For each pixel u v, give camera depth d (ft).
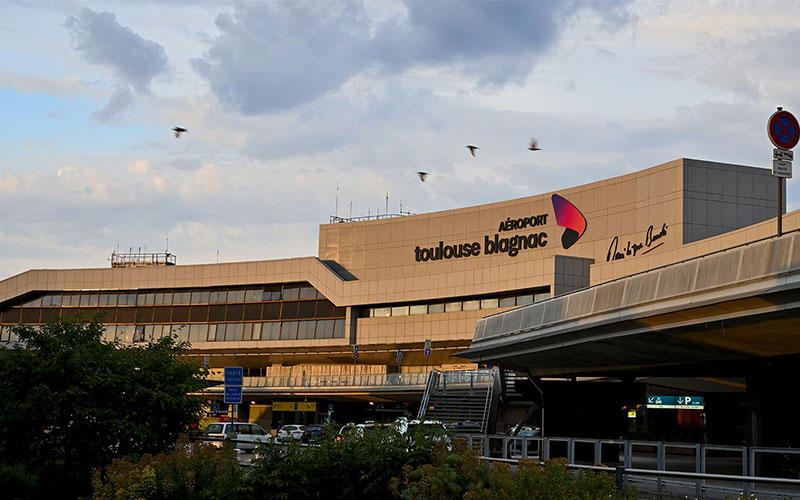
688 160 242.58
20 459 67.51
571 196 278.05
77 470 67.26
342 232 339.77
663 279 89.66
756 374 113.19
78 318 76.02
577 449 153.58
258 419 335.88
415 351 302.86
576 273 263.70
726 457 186.19
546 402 155.74
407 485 50.19
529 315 126.41
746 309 78.89
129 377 69.82
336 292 311.47
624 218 260.01
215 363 342.03
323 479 55.52
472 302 286.87
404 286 298.97
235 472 56.18
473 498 44.32
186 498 54.39
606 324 100.89
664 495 69.31
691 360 114.42
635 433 221.87
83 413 66.13
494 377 174.50
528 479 45.68
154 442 70.03
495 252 298.76
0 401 67.05
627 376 152.97
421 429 56.24
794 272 70.18
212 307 335.47
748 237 195.11
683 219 238.89
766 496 68.69
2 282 351.25
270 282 326.65
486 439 118.11
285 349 321.93
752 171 247.70
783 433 109.60
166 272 340.59
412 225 322.96
